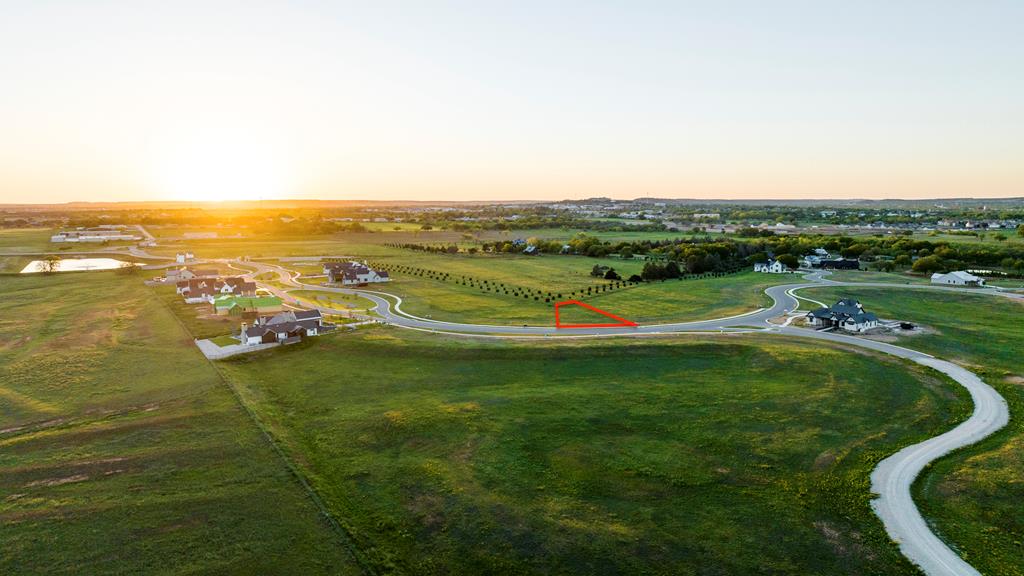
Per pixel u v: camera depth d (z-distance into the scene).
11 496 42.62
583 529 38.56
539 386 65.94
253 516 40.31
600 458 48.28
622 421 55.53
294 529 38.88
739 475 45.31
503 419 56.16
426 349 78.19
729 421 55.12
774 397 60.88
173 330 91.81
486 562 35.66
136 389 64.94
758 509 40.72
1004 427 52.62
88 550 36.47
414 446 50.94
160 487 43.97
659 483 44.38
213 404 60.50
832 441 50.56
